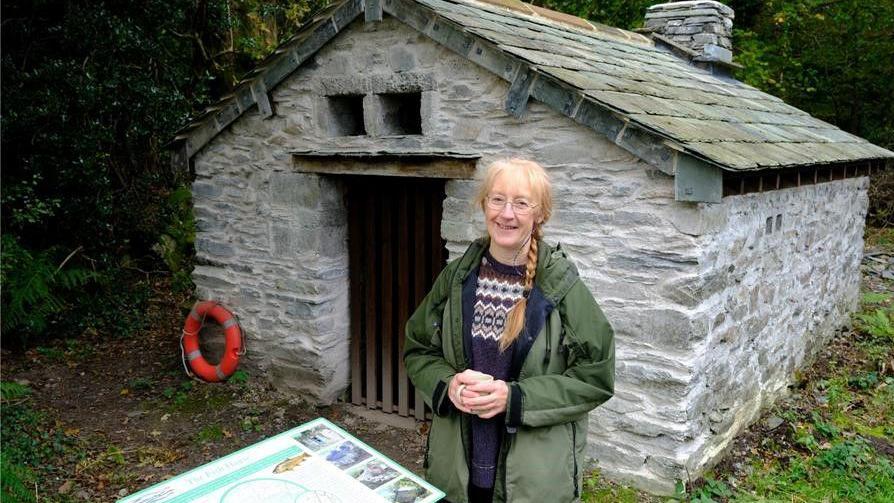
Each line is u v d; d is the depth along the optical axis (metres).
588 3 12.81
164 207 8.46
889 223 12.23
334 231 5.45
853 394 5.58
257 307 5.81
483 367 2.28
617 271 4.01
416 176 4.64
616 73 4.71
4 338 6.61
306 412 5.45
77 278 6.91
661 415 3.96
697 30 7.98
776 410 5.21
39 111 6.25
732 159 3.56
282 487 2.04
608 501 3.98
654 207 3.82
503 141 4.29
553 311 2.22
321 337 5.43
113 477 4.36
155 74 7.76
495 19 4.90
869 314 7.62
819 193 5.91
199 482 2.05
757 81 12.23
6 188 6.24
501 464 2.28
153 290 8.44
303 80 5.16
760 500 3.91
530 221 2.18
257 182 5.62
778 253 5.07
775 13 13.02
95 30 6.61
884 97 13.47
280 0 10.33
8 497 3.60
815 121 7.38
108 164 7.70
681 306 3.81
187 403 5.59
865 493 4.07
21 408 5.25
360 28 4.79
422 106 4.60
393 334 5.35
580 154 4.03
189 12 8.80
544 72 3.89
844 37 13.30
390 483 2.10
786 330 5.46
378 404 5.57
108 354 6.75
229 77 9.92
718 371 4.23
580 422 2.35
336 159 4.98
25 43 6.67
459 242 4.57
